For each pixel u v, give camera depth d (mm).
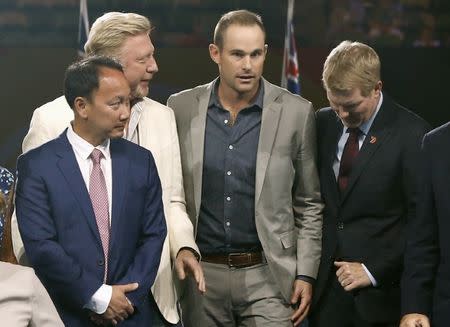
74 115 7625
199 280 7977
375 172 8836
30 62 16516
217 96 9086
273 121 8961
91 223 7430
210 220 9000
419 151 8758
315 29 18094
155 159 8570
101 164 7574
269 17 18109
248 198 8945
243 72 8672
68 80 7438
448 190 7758
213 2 18438
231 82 8750
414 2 18438
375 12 18156
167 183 8617
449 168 7789
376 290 8898
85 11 14773
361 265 8867
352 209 8938
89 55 8305
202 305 9109
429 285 7992
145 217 7738
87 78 7359
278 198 8953
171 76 16625
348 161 8945
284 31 18047
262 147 8914
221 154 8945
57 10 18328
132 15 8438
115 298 7328
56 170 7457
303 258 9031
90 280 7324
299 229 9180
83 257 7418
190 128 9031
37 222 7375
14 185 8094
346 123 8766
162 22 18328
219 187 8945
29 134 8422
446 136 7859
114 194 7531
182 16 18375
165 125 8711
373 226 8922
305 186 9117
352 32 18172
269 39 18078
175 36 18281
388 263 8844
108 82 7352
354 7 18156
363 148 8875
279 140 8969
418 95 16984
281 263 8961
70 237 7426
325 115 9234
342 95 8508
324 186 9109
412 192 8758
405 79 16969
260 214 8891
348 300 9023
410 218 8789
